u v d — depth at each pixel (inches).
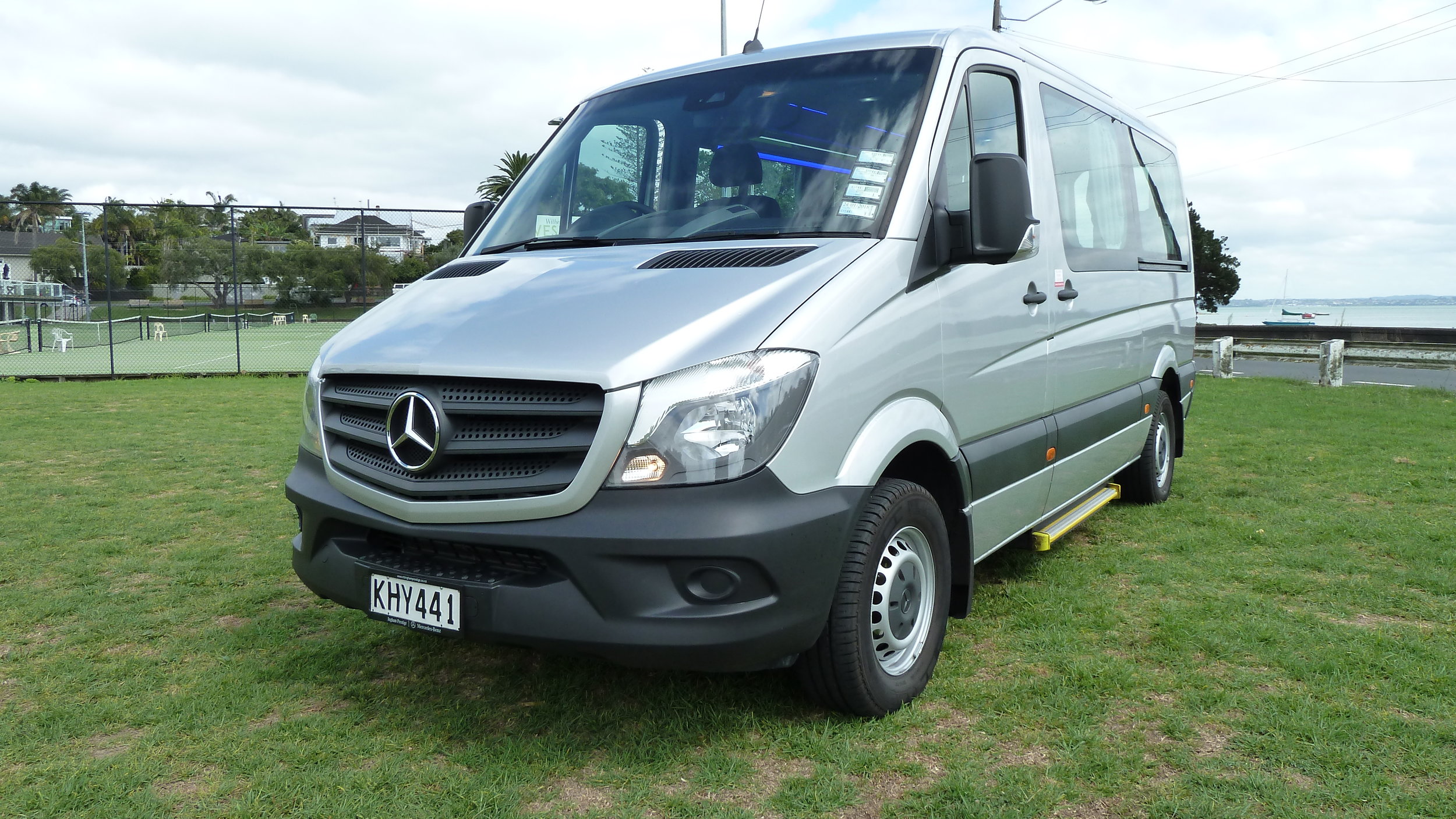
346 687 132.9
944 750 112.4
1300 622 153.6
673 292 113.0
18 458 329.7
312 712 125.3
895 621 122.6
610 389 99.9
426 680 135.1
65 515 242.1
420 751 113.7
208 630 158.4
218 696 130.3
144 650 149.8
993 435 145.7
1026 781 104.4
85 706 127.7
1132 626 153.5
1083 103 191.6
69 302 1116.5
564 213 152.4
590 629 100.9
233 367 736.3
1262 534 209.0
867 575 114.3
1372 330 904.3
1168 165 255.6
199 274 732.0
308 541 126.0
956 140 136.7
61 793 104.3
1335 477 275.3
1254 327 992.9
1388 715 119.0
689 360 102.3
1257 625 150.7
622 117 159.0
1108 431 195.6
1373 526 213.0
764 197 133.6
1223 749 112.0
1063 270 167.8
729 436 101.1
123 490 275.6
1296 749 111.0
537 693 130.0
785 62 151.6
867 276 115.9
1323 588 171.3
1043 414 162.2
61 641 153.1
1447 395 517.0
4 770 110.7
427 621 110.0
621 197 148.8
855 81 141.3
